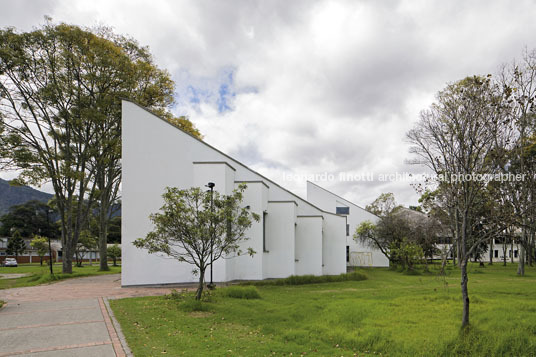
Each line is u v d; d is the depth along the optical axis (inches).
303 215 883.4
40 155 919.0
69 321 363.6
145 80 1095.6
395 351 265.7
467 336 277.0
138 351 262.8
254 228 728.3
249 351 264.4
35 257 2518.5
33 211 2802.7
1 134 878.4
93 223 1521.9
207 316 381.4
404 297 472.1
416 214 1566.2
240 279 719.1
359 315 364.8
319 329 324.2
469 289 566.6
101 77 927.7
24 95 920.9
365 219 1425.9
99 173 1072.8
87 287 690.2
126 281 681.6
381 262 1382.9
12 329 332.8
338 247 962.7
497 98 301.1
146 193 711.7
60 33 890.7
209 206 460.8
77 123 917.8
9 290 671.8
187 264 682.2
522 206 307.4
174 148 732.7
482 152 309.3
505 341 267.1
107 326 340.2
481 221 323.0
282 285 671.8
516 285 635.5
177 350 265.4
